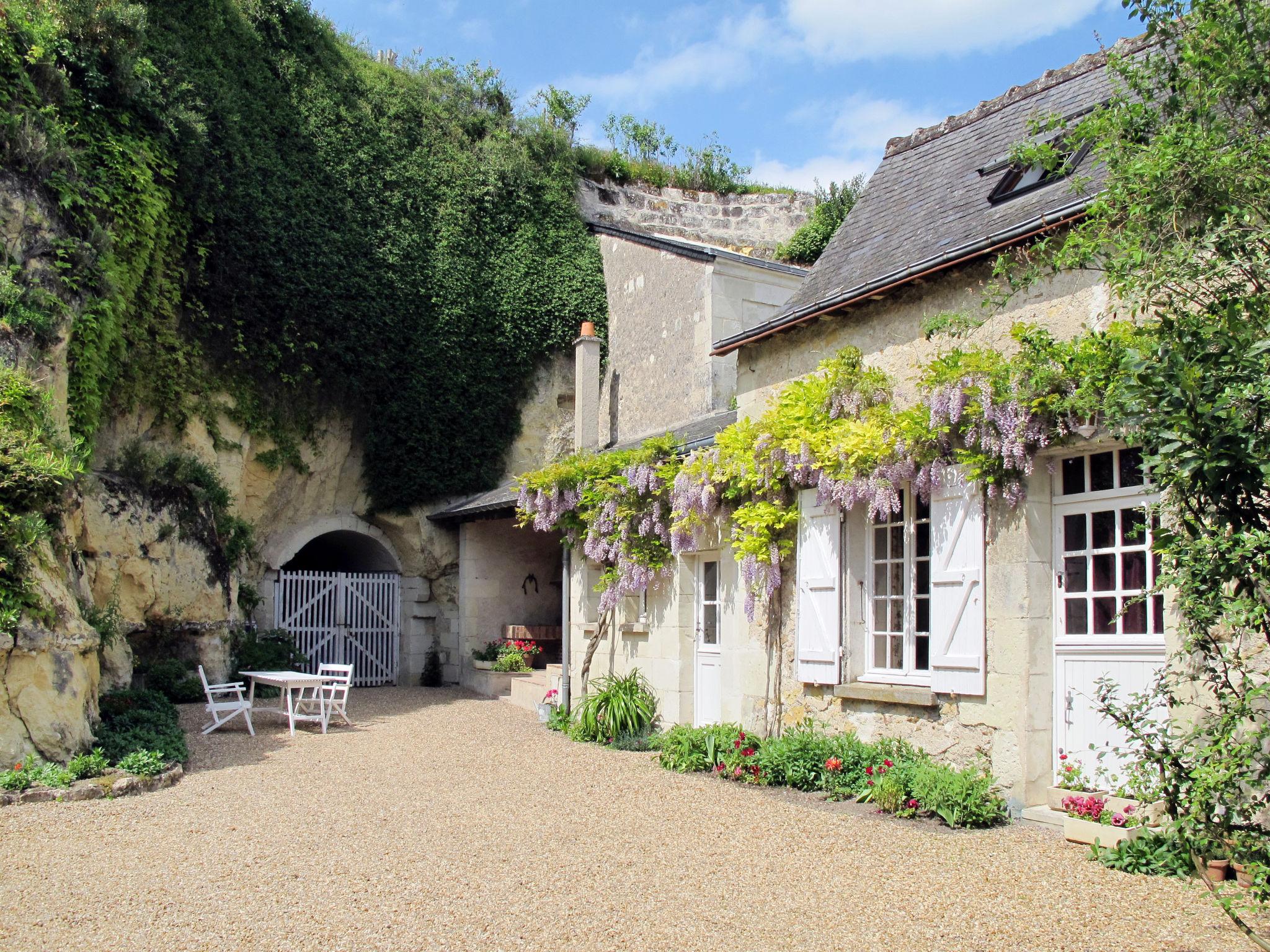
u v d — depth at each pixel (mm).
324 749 10000
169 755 8836
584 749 10117
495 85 19281
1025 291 7160
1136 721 4379
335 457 16250
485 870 5633
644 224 20969
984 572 6941
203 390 14227
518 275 17672
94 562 11523
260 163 14820
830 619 8258
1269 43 4980
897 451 7445
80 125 12047
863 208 10039
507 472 17562
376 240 16250
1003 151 8766
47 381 9789
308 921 4793
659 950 4391
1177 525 4574
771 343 9672
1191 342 3650
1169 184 4801
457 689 16469
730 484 9430
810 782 7727
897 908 4867
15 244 10023
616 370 17484
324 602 16594
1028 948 4305
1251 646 5312
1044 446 6535
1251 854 3754
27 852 6039
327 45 16734
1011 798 6637
